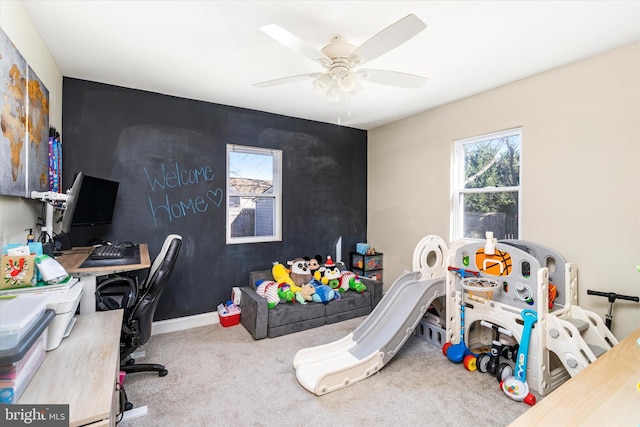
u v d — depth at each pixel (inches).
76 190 70.7
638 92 82.7
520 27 76.8
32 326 39.8
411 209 153.3
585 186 93.0
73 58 93.3
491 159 122.2
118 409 63.9
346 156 173.6
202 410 74.7
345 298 136.9
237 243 140.6
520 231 110.0
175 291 126.3
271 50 88.9
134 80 109.7
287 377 89.2
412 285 111.2
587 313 87.7
